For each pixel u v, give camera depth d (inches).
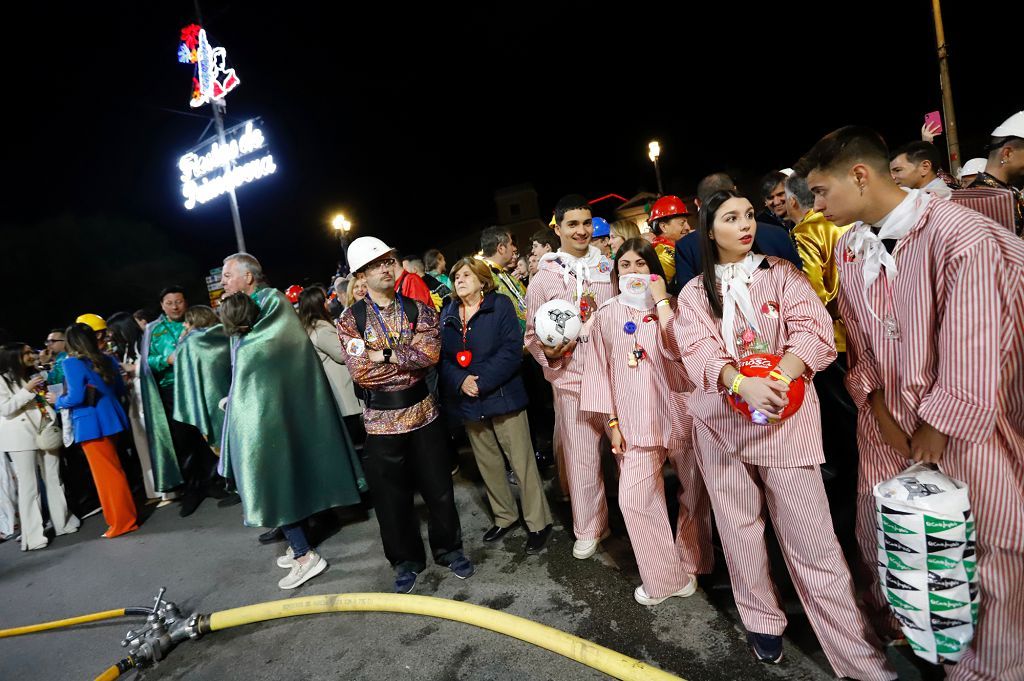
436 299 206.4
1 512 210.1
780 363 70.6
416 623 109.1
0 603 157.6
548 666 90.6
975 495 62.4
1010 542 61.3
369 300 116.6
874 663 73.0
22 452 194.2
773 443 74.3
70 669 117.2
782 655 83.3
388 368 115.3
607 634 95.6
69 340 188.9
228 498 213.2
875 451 74.8
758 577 82.0
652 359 97.6
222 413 183.6
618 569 114.9
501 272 173.3
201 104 492.4
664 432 97.5
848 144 63.4
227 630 120.0
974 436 58.1
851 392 75.4
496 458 135.4
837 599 74.5
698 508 101.5
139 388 226.7
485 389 126.0
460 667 94.3
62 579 166.2
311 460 142.2
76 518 210.5
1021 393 61.7
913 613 62.0
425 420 120.0
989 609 63.2
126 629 129.5
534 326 119.6
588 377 105.9
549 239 183.9
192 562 160.6
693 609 98.0
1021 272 58.6
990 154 106.0
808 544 75.3
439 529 124.7
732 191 75.6
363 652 103.3
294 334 144.6
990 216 70.3
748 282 77.0
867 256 67.5
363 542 150.7
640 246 100.0
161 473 199.9
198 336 183.8
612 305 101.6
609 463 171.2
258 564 151.5
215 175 491.2
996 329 56.8
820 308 74.4
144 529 196.1
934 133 203.9
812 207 105.4
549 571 118.8
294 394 141.4
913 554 60.6
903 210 63.0
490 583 118.2
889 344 67.3
